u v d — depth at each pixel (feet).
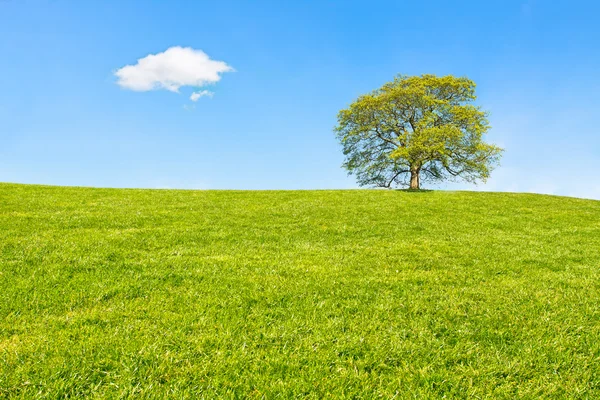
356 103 134.31
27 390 15.87
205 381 17.10
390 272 35.14
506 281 33.35
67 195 79.66
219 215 64.49
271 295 27.37
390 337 21.71
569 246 50.93
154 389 16.35
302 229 56.54
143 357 18.45
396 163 132.36
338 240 50.83
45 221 52.90
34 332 20.70
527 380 18.13
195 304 25.16
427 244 48.88
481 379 18.07
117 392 16.02
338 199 88.89
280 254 41.06
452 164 132.77
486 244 50.16
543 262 41.11
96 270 31.45
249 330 22.07
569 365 19.44
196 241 46.26
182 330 21.49
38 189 84.33
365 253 42.93
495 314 25.32
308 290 28.86
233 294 27.43
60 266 31.81
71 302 24.84
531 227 66.03
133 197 81.87
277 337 21.27
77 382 16.52
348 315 24.57
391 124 132.77
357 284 30.91
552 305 27.30
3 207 61.77
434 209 79.71
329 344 20.76
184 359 18.66
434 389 17.39
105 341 19.92
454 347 20.99
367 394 16.78
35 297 25.29
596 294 30.12
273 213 68.44
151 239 44.88
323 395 16.75
